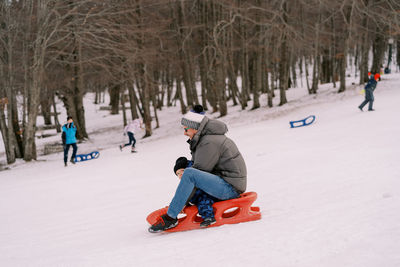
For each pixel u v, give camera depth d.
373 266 1.78
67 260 2.82
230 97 40.66
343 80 27.72
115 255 2.75
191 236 3.07
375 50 29.91
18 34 19.75
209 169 3.33
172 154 13.34
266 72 34.31
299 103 26.84
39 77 19.36
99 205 6.21
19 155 21.38
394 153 6.36
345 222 2.66
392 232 2.23
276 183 5.56
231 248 2.47
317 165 6.62
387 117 12.98
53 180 11.01
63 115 51.22
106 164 13.49
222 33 26.28
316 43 26.98
